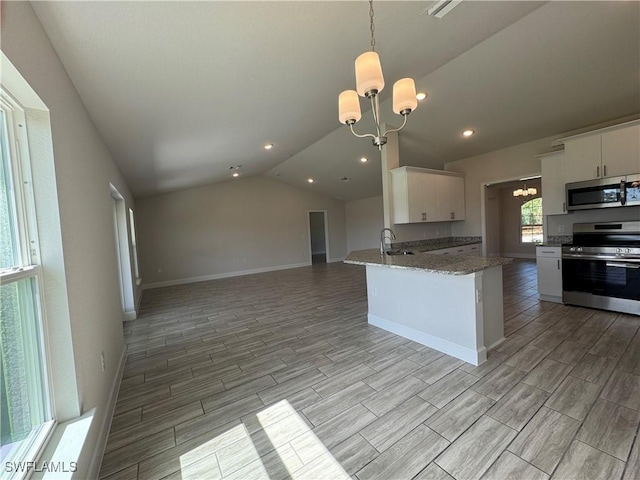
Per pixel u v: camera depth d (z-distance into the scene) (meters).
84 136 2.05
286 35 1.82
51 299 1.38
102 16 1.35
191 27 1.56
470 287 2.39
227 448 1.63
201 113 2.75
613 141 3.37
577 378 2.08
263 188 8.49
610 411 1.72
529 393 1.94
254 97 2.64
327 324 3.61
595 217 3.89
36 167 1.34
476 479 1.33
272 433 1.73
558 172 3.97
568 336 2.79
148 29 1.50
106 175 2.92
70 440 1.30
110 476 1.47
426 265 2.50
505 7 2.10
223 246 7.84
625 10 2.24
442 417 1.77
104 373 2.02
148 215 6.87
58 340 1.41
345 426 1.75
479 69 2.99
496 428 1.64
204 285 6.76
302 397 2.08
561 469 1.35
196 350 3.04
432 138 4.71
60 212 1.41
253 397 2.12
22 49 1.12
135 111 2.40
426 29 2.13
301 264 9.19
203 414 1.95
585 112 3.79
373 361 2.55
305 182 8.48
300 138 4.59
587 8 2.22
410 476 1.37
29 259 1.31
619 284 3.28
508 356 2.47
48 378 1.37
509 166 5.05
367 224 9.59
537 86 3.26
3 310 1.10
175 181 5.87
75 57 1.57
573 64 2.89
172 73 1.96
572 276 3.67
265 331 3.49
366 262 2.95
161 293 6.05
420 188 4.84
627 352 2.40
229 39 1.73
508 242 9.02
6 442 1.09
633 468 1.33
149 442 1.71
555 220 4.23
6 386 1.10
